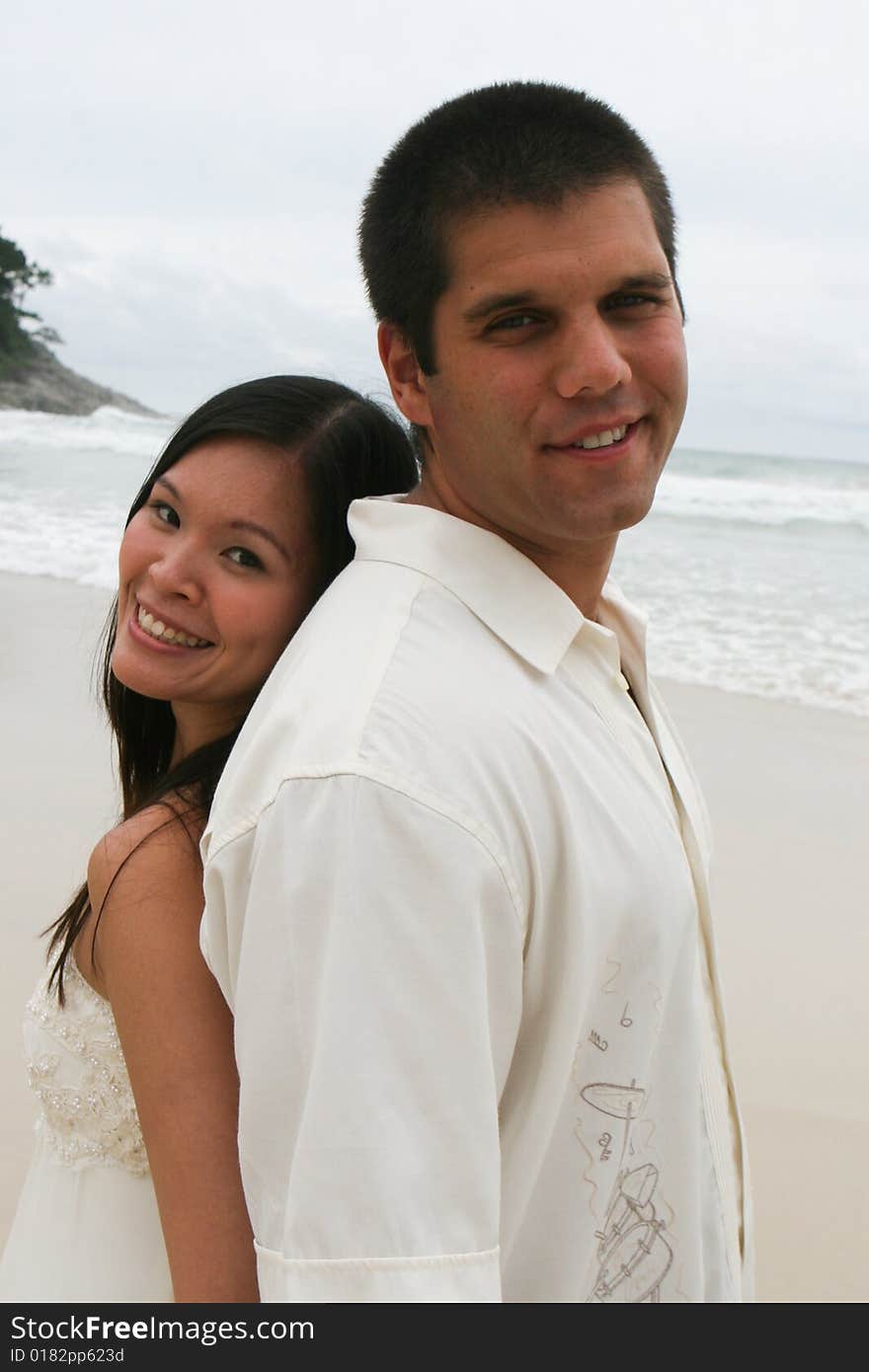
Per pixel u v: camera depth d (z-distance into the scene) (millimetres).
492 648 1318
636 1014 1311
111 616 2055
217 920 1286
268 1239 1177
